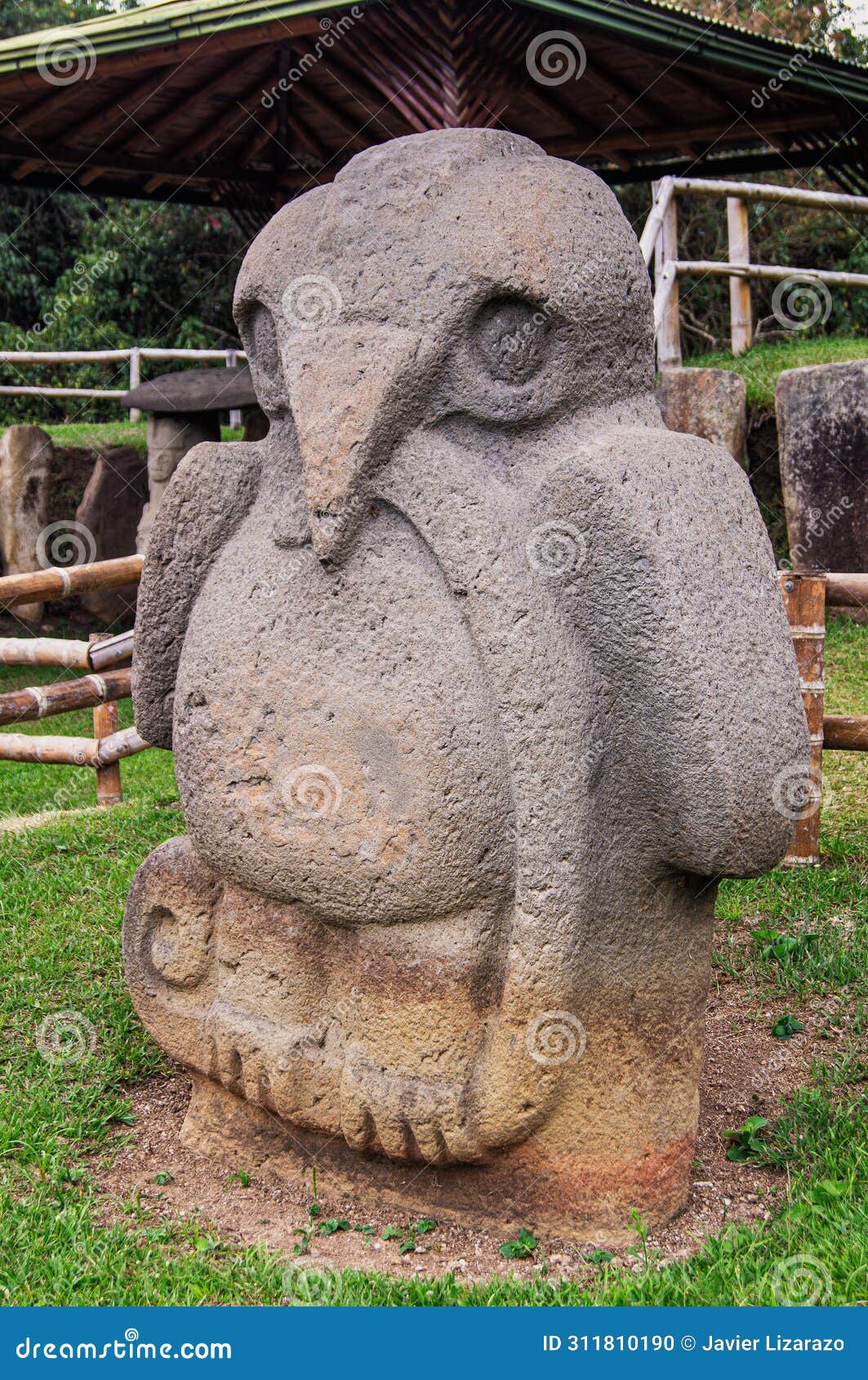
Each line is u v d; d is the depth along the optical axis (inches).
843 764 225.3
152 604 115.1
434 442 97.3
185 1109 124.8
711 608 91.4
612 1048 99.6
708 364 361.7
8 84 215.6
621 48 205.6
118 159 280.1
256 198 305.1
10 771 272.7
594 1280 95.3
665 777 93.1
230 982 109.0
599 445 94.1
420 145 102.8
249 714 103.0
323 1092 104.7
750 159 278.7
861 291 523.2
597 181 101.0
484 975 96.7
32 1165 113.3
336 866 98.8
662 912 99.8
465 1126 97.0
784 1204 105.0
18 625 358.0
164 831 203.0
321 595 100.0
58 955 155.3
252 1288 95.0
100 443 395.2
